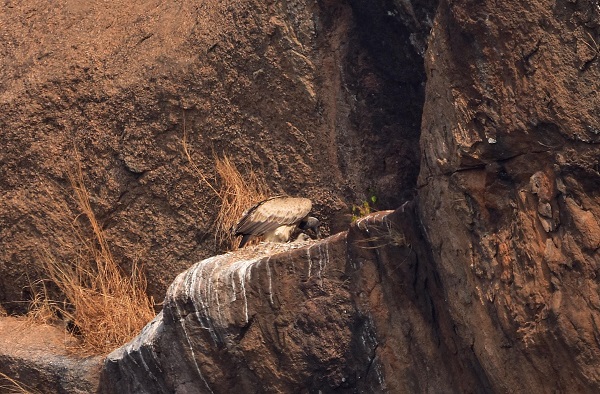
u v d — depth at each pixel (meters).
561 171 5.73
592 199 5.66
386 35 8.94
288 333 7.21
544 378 5.92
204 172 9.47
